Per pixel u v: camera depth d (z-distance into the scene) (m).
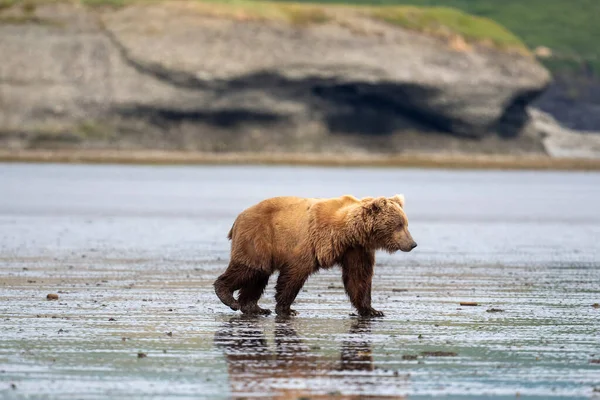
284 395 38.50
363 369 43.09
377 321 55.59
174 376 41.44
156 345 47.84
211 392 38.81
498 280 75.25
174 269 79.38
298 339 49.84
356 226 55.31
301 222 56.09
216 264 83.56
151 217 144.25
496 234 122.94
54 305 59.25
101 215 147.00
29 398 37.84
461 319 56.47
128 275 74.88
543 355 46.50
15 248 94.50
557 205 196.12
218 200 193.88
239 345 48.12
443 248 102.75
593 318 57.12
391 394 38.97
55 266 79.88
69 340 48.66
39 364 43.44
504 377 42.03
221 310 58.94
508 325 54.47
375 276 77.56
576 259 91.88
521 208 183.75
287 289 56.22
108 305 59.78
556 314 58.44
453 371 42.97
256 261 56.28
